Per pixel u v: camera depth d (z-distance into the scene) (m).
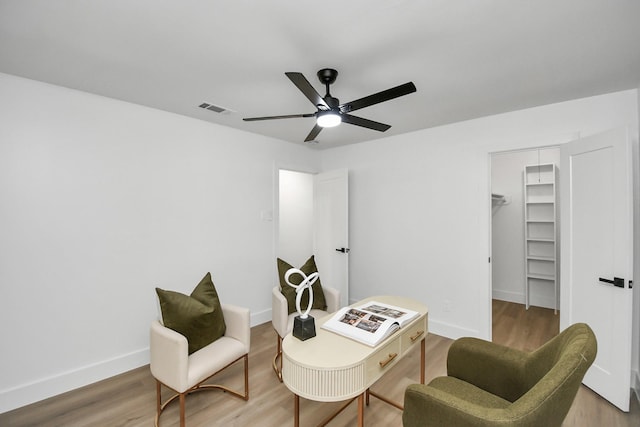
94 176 2.53
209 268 3.31
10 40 1.73
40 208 2.28
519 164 4.58
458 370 1.74
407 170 3.75
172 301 2.09
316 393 1.42
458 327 3.35
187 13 1.50
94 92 2.49
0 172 2.13
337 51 1.86
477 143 3.21
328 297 2.88
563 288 2.61
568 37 1.72
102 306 2.57
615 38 1.73
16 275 2.19
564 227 2.61
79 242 2.46
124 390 2.40
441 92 2.51
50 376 2.32
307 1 1.41
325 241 4.48
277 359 2.86
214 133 3.35
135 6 1.44
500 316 4.03
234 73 2.15
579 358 1.15
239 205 3.60
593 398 2.27
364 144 4.19
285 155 4.16
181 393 1.82
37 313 2.27
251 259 3.73
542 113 2.83
